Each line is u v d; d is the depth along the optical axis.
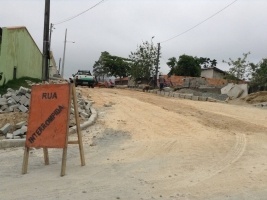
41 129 6.83
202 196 5.42
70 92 6.79
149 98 22.38
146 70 52.47
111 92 26.83
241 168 7.02
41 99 6.99
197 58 68.88
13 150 8.75
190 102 21.52
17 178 6.36
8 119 11.09
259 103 25.23
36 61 35.28
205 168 7.00
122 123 12.24
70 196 5.35
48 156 7.48
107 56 83.56
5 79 20.62
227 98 30.28
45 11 18.45
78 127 7.17
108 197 5.30
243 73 37.78
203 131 11.17
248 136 10.53
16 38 24.03
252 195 5.51
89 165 7.25
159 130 11.23
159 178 6.31
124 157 7.93
